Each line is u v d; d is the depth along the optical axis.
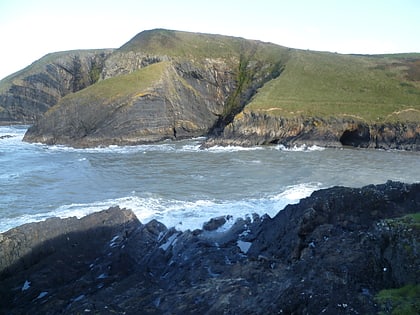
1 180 35.81
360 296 9.81
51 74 100.50
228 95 88.31
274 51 94.81
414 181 36.19
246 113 63.94
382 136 58.56
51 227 20.70
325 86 73.62
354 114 62.03
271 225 21.31
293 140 61.03
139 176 38.44
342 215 18.73
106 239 21.88
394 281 11.12
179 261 18.91
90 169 41.56
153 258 19.83
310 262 13.70
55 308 15.09
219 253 18.77
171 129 70.31
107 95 65.12
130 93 65.31
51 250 20.14
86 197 30.92
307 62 84.62
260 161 46.44
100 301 14.13
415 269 10.41
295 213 20.12
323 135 60.50
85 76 105.06
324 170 40.81
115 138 62.72
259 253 19.06
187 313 12.34
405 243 11.13
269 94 70.81
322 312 9.48
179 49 91.62
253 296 12.24
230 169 41.78
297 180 36.38
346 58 87.44
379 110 62.78
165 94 70.06
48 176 37.88
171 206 28.23
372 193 18.95
